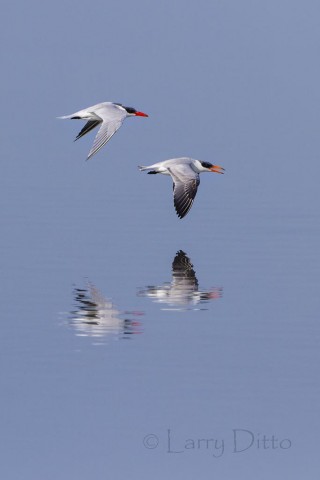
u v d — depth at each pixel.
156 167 23.14
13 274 23.22
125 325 19.80
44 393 16.97
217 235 27.02
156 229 27.72
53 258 24.59
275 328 19.69
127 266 23.89
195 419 16.25
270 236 26.86
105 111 21.27
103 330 19.55
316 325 19.80
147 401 16.69
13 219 28.89
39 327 19.69
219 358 18.27
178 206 22.48
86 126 22.36
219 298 21.45
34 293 21.83
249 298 21.47
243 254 25.02
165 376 17.48
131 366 17.92
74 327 19.69
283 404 16.62
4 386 17.19
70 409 16.47
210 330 19.58
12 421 16.16
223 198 32.62
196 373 17.66
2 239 26.42
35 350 18.58
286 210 30.48
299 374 17.59
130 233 27.22
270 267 23.78
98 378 17.45
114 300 21.33
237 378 17.42
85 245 25.80
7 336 19.22
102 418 16.27
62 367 17.86
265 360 18.12
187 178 22.72
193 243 26.12
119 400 16.78
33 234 27.05
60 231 27.39
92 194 33.22
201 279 22.86
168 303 21.09
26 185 35.06
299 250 25.34
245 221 28.84
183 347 18.73
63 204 31.33
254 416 16.23
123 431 15.92
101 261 24.30
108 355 18.38
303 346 18.78
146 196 32.91
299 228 27.86
